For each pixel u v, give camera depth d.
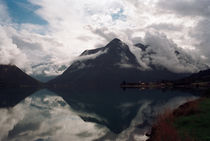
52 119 59.44
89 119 61.22
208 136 18.78
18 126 46.94
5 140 34.78
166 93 160.50
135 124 49.03
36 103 111.31
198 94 124.50
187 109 31.53
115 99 133.62
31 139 35.81
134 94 173.00
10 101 113.31
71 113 74.44
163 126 24.03
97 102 116.62
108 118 63.22
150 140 25.00
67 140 35.66
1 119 55.72
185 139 18.77
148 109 74.06
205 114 27.67
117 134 40.44
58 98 155.38
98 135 39.84
